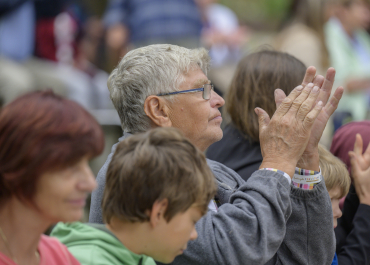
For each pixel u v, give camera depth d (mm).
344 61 13398
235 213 4965
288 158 5195
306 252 5512
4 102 11391
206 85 5859
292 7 13086
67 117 3334
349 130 7906
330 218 5512
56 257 3938
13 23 12180
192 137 5891
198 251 4941
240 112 6957
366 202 6785
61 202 3410
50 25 12656
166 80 5711
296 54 12445
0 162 3271
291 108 5242
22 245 3594
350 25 13664
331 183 6254
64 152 3279
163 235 4176
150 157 4043
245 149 6871
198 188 4105
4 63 11719
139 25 14281
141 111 5781
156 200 4035
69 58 13117
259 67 6957
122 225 4309
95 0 18078
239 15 25984
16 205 3502
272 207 4977
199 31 14594
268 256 4891
